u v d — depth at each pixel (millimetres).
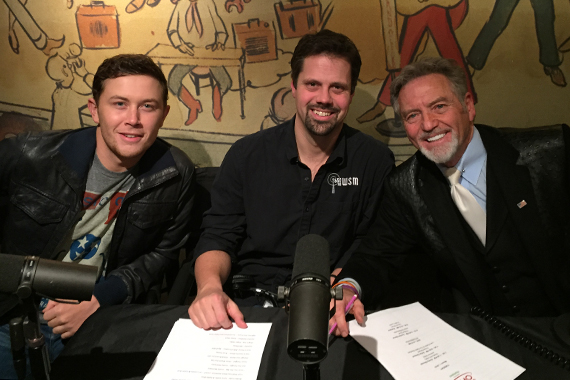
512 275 1390
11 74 2100
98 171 1613
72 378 883
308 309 577
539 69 1940
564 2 1870
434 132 1373
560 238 1323
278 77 2047
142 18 2025
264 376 882
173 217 1743
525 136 1417
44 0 2020
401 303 1784
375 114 2059
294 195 1683
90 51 2062
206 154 2156
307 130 1614
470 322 1062
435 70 1392
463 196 1396
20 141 1596
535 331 1003
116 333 1034
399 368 887
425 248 1505
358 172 1693
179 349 971
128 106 1487
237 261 1747
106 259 1680
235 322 1080
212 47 2041
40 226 1599
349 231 1738
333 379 864
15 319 713
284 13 1987
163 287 2107
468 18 1924
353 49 1572
